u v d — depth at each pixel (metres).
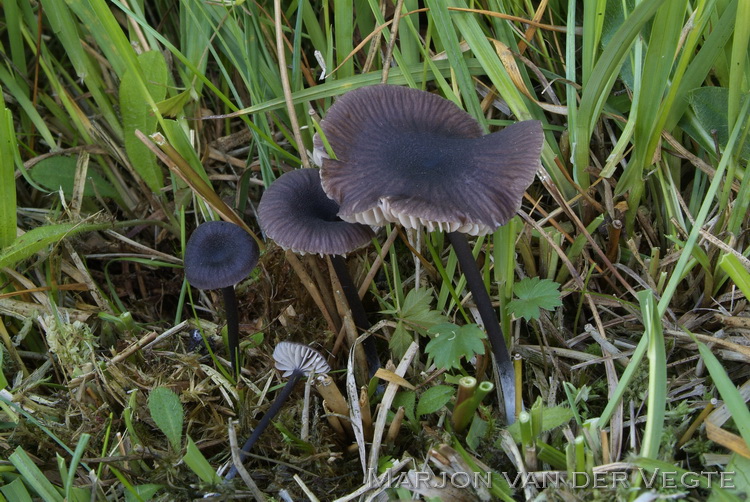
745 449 0.29
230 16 0.33
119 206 0.36
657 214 0.33
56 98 0.36
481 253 0.33
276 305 0.34
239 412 0.32
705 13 0.30
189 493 0.30
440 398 0.31
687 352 0.32
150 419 0.32
